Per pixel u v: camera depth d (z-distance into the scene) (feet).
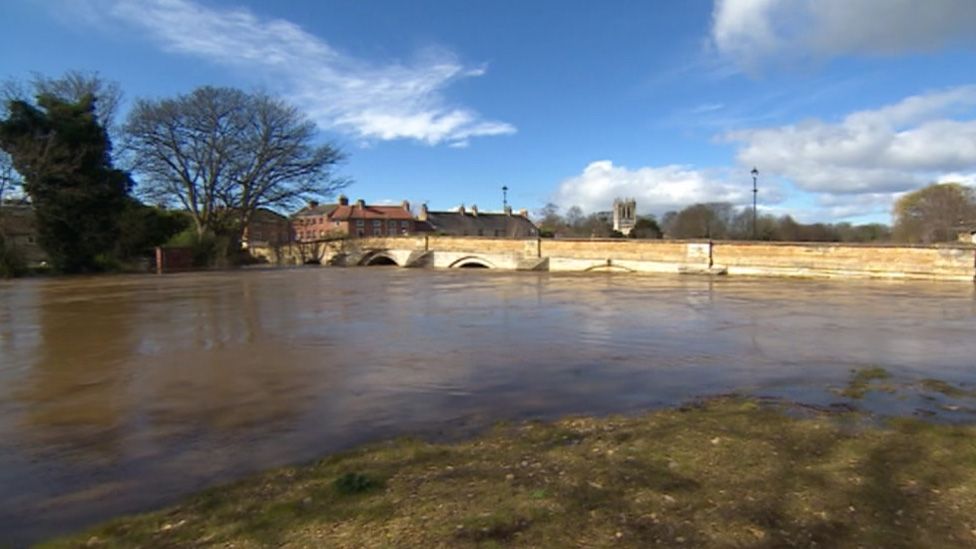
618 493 11.70
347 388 23.15
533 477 12.72
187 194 154.81
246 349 32.27
